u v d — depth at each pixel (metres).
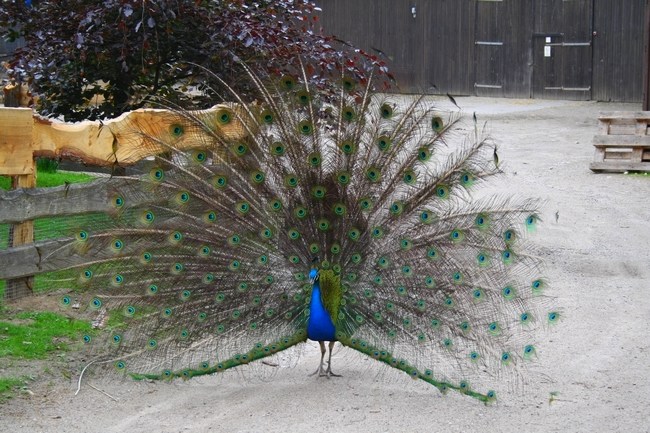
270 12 12.41
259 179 7.58
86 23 11.09
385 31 34.59
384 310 7.43
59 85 12.05
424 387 7.98
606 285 11.19
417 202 7.53
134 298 7.50
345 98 7.78
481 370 8.20
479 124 26.84
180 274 7.52
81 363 8.02
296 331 7.55
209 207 7.62
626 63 32.06
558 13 32.75
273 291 7.53
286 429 6.93
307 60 11.88
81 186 9.53
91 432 6.78
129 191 7.86
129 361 7.46
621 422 7.13
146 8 11.11
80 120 12.34
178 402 7.48
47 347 8.28
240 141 7.69
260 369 8.38
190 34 11.95
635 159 19.05
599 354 8.73
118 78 12.20
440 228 7.47
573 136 24.77
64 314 9.11
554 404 7.51
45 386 7.56
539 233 13.63
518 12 33.19
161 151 7.90
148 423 7.00
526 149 22.44
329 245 7.47
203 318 7.47
